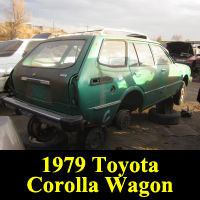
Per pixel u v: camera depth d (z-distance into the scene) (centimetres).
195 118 618
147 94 498
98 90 378
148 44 522
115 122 464
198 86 1112
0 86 563
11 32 3962
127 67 441
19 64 452
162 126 549
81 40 405
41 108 399
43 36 893
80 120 357
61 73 365
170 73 584
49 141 433
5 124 235
